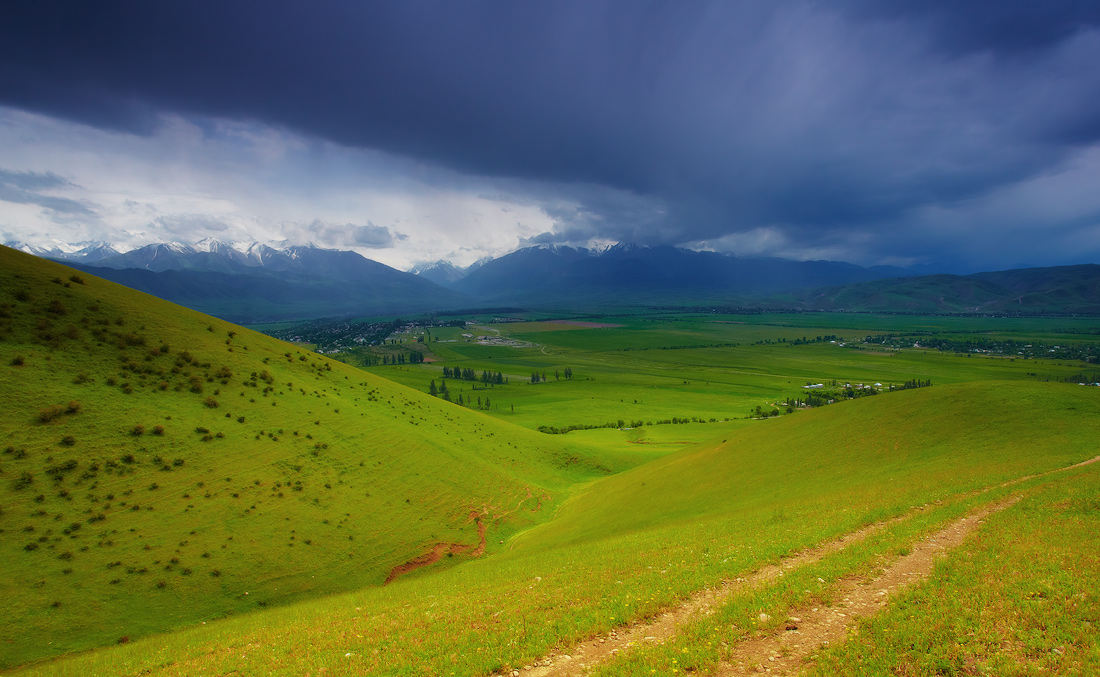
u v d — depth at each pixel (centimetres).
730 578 2436
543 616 2175
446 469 7406
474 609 2434
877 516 3225
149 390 5844
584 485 9638
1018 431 4750
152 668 2325
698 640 1772
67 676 2439
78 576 3859
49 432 4700
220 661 2205
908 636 1611
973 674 1406
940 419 5544
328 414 7294
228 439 5797
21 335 5475
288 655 2152
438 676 1750
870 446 5659
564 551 4200
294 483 5681
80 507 4322
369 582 4903
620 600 2253
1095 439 4191
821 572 2278
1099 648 1392
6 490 4134
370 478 6384
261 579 4484
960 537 2594
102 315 6525
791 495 4891
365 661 1941
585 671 1684
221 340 7831
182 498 4862
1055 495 2900
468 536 6144
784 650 1661
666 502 6106
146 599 3938
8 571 3669
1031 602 1705
